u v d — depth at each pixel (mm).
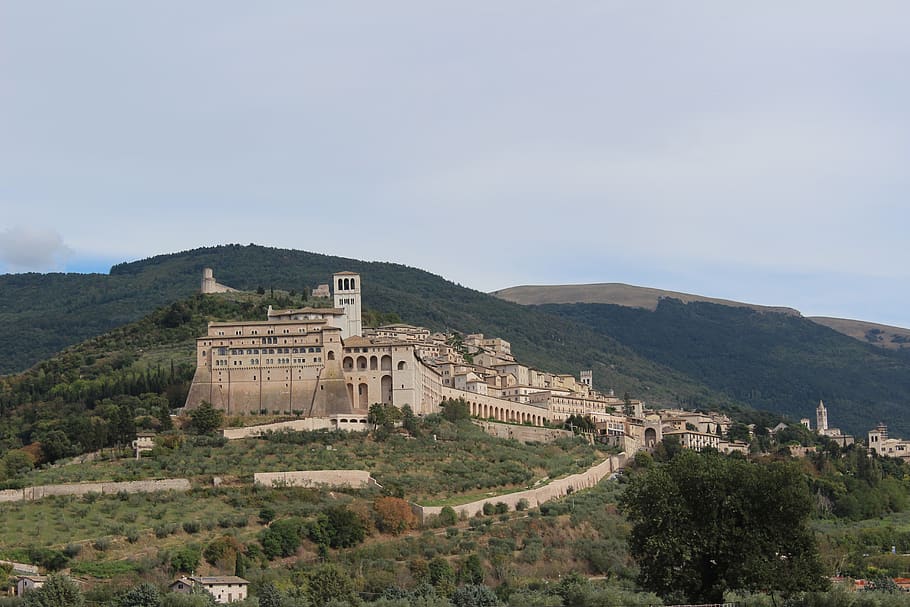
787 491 199250
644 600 197250
